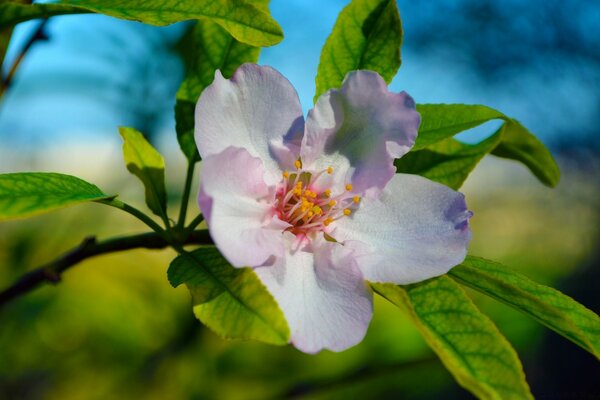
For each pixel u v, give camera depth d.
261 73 0.14
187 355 0.25
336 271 0.14
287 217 0.15
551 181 0.18
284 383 0.25
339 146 0.15
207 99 0.14
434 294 0.13
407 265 0.14
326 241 0.14
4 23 0.14
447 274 0.14
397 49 0.15
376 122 0.14
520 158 0.18
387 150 0.15
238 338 0.12
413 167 0.17
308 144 0.15
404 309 0.13
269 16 0.14
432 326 0.13
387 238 0.14
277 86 0.14
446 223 0.14
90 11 0.14
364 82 0.14
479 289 0.14
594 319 0.14
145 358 0.25
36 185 0.13
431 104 0.16
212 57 0.16
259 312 0.12
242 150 0.14
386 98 0.14
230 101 0.14
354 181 0.15
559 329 0.14
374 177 0.15
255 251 0.13
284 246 0.14
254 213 0.14
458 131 0.15
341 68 0.16
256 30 0.14
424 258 0.14
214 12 0.14
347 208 0.15
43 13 0.14
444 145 0.17
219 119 0.14
